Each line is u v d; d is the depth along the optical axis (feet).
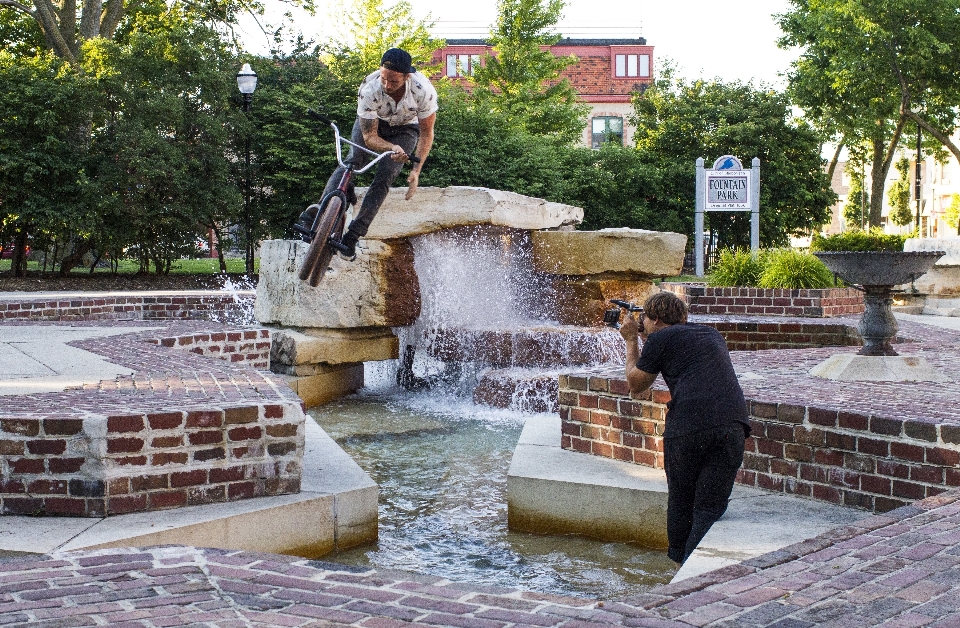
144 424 15.37
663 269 38.50
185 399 17.39
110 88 75.72
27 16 103.76
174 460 15.66
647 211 122.72
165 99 77.51
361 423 30.94
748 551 13.60
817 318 45.09
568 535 18.49
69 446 15.06
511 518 18.95
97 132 78.74
